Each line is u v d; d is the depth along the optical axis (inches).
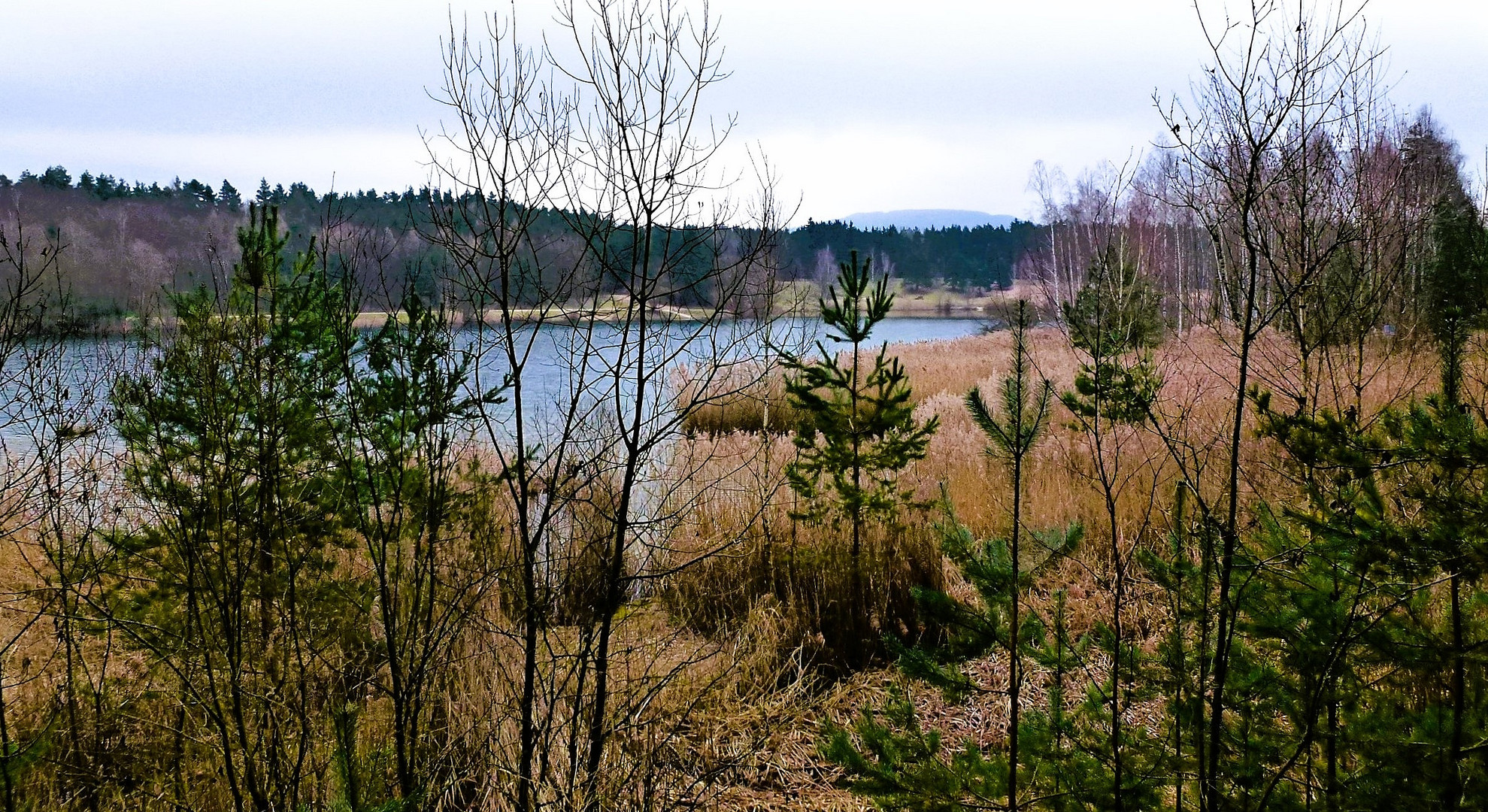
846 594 217.0
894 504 223.1
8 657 161.3
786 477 239.6
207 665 117.0
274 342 132.3
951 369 767.7
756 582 229.5
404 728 123.0
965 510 281.3
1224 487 121.9
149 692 142.9
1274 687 100.7
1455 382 101.5
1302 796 103.1
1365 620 93.9
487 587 159.6
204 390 127.3
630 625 201.0
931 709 178.9
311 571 142.1
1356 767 100.9
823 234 3506.4
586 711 146.4
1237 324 109.3
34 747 113.6
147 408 129.9
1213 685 98.3
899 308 3144.7
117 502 156.2
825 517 234.7
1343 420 105.4
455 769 139.9
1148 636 167.2
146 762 136.3
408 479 145.5
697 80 122.6
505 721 152.4
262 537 129.1
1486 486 85.7
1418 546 87.1
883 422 215.8
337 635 142.9
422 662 126.1
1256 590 100.9
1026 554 120.0
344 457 128.5
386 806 99.3
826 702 185.3
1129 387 108.7
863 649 209.5
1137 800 99.3
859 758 113.2
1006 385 108.3
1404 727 94.6
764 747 165.5
